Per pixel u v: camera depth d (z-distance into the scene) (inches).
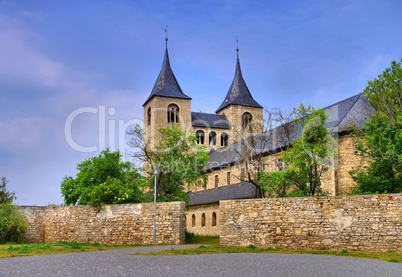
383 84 1851.6
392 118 1341.0
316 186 1406.3
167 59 3629.4
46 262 670.5
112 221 1298.0
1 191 1943.9
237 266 634.8
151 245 1162.0
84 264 642.8
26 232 1397.6
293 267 637.9
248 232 1085.1
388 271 623.5
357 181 1331.2
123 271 565.0
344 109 1769.2
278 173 1392.7
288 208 1059.3
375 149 1274.6
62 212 1382.9
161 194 1620.3
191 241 1398.9
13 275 523.5
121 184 1504.7
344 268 644.7
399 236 958.4
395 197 973.8
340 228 1009.5
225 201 1118.4
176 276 525.3
